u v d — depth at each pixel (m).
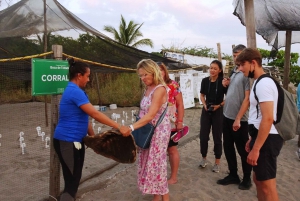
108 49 7.29
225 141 3.79
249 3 3.95
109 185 3.80
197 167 4.57
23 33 5.81
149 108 2.85
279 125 2.41
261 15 5.20
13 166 4.55
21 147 5.62
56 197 3.23
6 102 10.77
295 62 13.48
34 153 5.30
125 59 7.88
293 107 2.46
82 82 2.70
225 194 3.60
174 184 3.81
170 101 3.63
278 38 6.37
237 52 3.62
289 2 4.77
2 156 5.08
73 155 2.60
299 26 5.17
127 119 9.31
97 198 3.43
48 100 11.80
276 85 2.38
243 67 2.52
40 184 3.83
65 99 2.59
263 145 2.42
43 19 6.19
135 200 3.38
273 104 2.30
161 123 2.88
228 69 12.80
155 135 2.88
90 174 4.08
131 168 4.44
